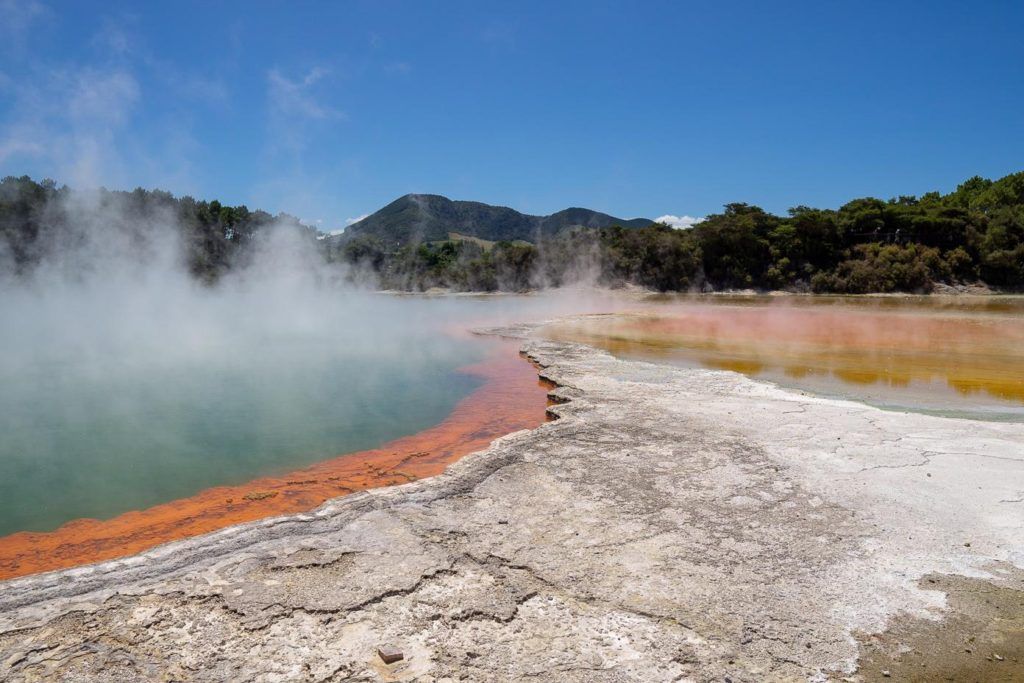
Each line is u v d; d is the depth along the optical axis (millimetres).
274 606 3760
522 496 5387
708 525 4875
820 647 3516
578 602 3871
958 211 41125
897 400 9500
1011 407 9055
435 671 3262
